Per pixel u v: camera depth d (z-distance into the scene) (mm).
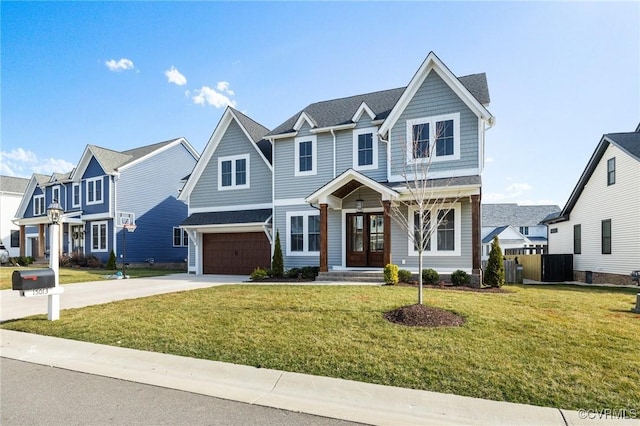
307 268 14406
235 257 18609
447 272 13383
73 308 9164
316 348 5730
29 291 7527
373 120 15227
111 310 8664
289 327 6754
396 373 4852
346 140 15906
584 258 18516
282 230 16844
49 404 4238
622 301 9383
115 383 4898
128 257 25109
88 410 4082
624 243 15562
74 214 25719
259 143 18609
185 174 29516
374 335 6172
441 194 12828
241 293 10297
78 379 5043
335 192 14617
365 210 15273
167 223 27891
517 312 7602
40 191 30500
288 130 17047
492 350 5441
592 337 5988
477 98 13984
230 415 3969
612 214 16375
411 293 9711
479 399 4203
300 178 16625
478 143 13227
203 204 19312
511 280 15461
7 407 4160
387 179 14625
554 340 5836
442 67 13594
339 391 4512
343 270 14328
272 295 9750
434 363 5062
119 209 24828
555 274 18438
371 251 15312
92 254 25531
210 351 5887
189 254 19734
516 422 3764
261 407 4176
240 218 17594
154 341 6414
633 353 5312
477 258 12047
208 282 14578
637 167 14805
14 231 35344
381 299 8734
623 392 4227
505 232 46219
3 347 6492
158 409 4109
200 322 7336
